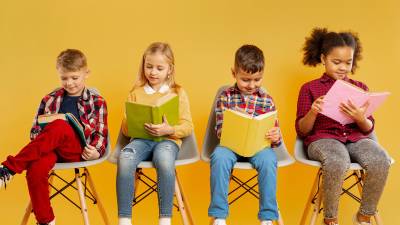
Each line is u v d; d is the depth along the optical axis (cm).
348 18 266
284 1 264
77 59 227
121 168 211
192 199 269
